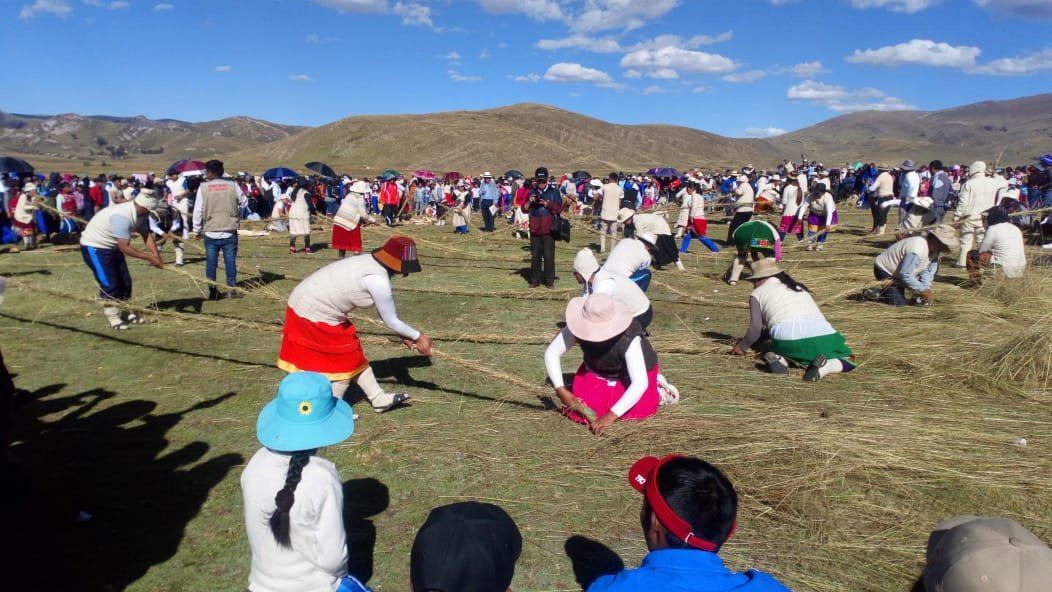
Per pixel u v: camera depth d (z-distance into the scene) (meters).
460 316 9.12
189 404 5.83
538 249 11.17
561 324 8.75
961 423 5.43
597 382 5.20
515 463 4.77
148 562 3.66
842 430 5.20
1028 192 19.00
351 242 13.52
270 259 14.09
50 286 10.73
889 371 6.72
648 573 2.07
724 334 8.24
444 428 5.34
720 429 5.18
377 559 3.70
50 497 4.27
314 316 5.09
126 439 5.13
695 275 12.37
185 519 4.07
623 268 7.21
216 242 9.86
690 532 2.15
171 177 16.64
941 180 14.66
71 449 4.95
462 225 21.56
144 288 10.61
